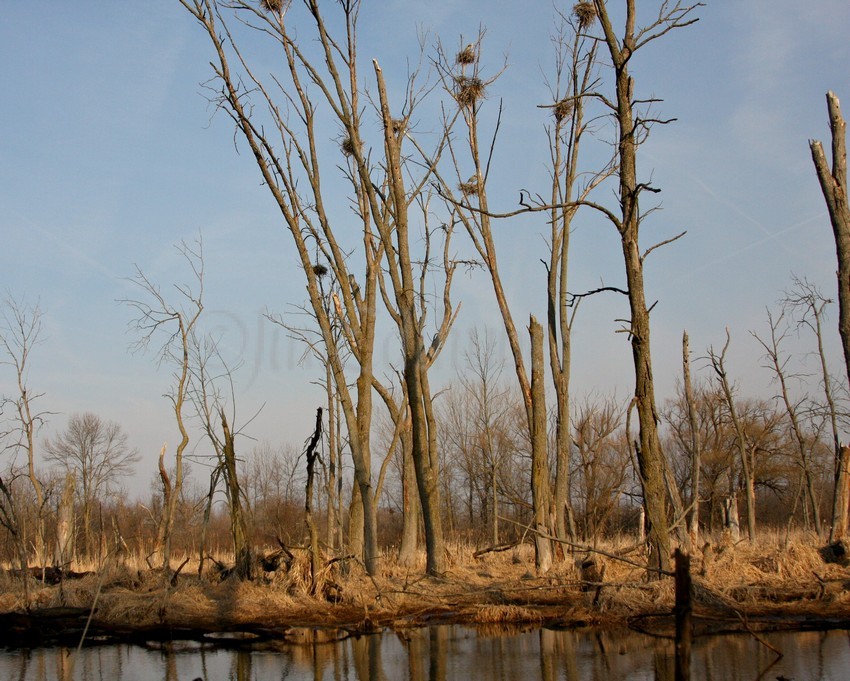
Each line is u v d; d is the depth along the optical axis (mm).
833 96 13602
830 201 13547
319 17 18938
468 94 22891
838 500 21938
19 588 16859
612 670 10094
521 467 44688
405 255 18609
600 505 34188
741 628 12641
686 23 12844
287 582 16047
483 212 12656
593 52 22766
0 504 16422
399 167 18609
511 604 15164
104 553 22703
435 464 20734
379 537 42875
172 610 14922
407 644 12281
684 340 27047
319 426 15609
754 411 41906
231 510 17438
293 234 18781
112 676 10727
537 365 20750
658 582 13938
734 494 30750
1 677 10781
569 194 22969
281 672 10633
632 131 13062
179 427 23344
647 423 13383
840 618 13250
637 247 13227
